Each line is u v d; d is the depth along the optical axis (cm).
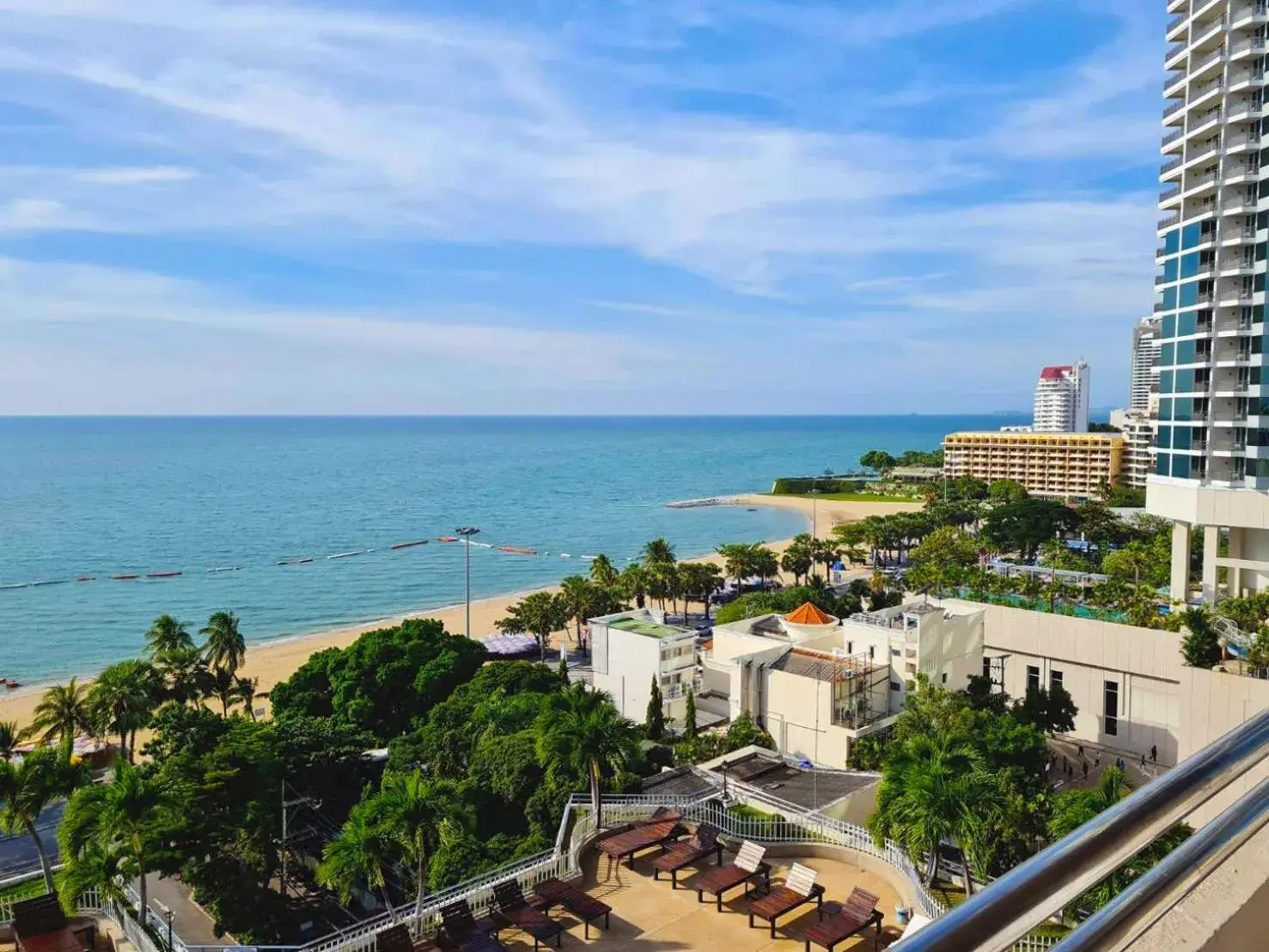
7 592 14400
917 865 3181
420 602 14250
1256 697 5125
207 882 4659
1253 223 6662
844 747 6219
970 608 7688
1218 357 6800
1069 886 348
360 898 4991
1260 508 6500
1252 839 462
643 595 12650
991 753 4878
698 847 2480
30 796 4269
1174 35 7344
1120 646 6875
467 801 4641
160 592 14562
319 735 5797
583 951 2052
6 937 2934
